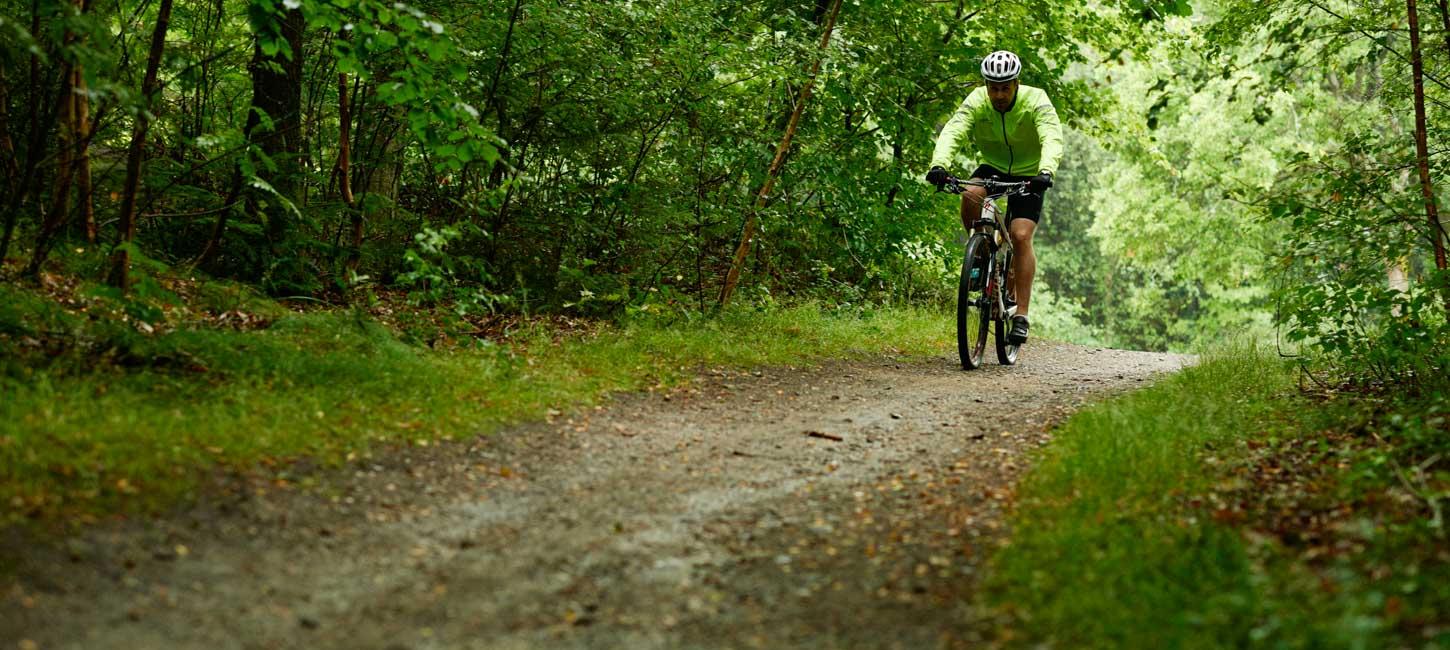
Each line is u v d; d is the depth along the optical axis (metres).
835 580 3.66
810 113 11.15
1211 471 4.65
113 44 6.65
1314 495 4.18
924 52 11.91
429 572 3.66
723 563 3.82
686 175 9.84
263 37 6.18
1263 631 2.97
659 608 3.44
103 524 3.62
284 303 7.46
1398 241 6.84
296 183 7.87
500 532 4.06
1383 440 5.00
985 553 3.81
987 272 8.34
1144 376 8.20
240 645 3.06
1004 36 13.09
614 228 9.30
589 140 8.95
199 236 7.83
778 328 9.12
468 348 6.85
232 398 4.96
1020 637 3.16
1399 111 8.36
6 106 6.99
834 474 4.96
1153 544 3.70
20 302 5.55
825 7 11.45
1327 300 6.57
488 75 8.61
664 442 5.46
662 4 9.00
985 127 8.27
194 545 3.63
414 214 8.84
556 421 5.63
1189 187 22.91
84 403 4.45
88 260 6.59
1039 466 4.81
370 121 8.92
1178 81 8.96
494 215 8.81
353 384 5.52
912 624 3.30
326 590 3.46
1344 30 7.94
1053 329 24.89
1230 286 24.19
